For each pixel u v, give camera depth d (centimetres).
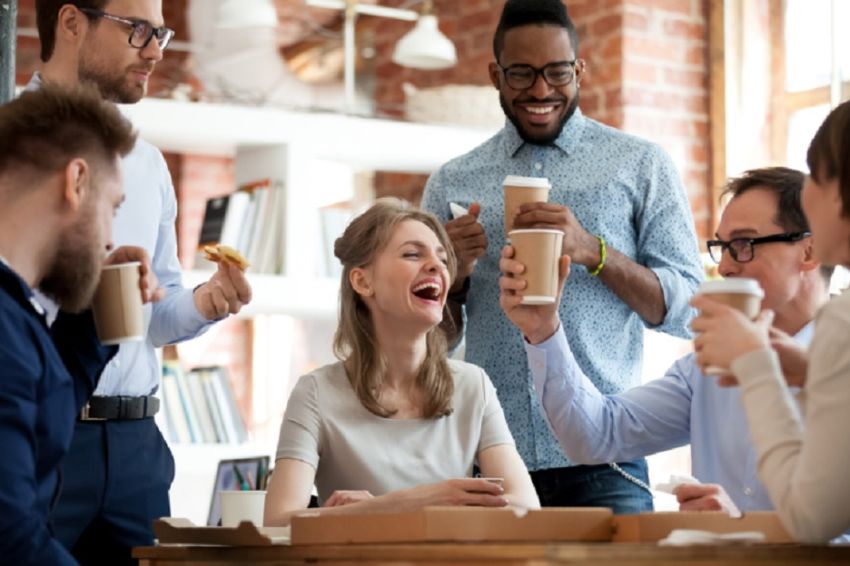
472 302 354
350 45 587
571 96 351
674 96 588
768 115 598
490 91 571
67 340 226
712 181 594
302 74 656
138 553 242
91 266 218
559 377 278
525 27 347
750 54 597
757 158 596
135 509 299
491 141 367
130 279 225
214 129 510
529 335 278
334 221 537
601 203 350
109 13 299
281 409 667
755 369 193
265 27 643
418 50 584
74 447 291
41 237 214
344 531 203
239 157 547
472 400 308
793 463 187
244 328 676
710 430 282
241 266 299
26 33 631
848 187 195
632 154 354
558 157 357
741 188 279
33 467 203
